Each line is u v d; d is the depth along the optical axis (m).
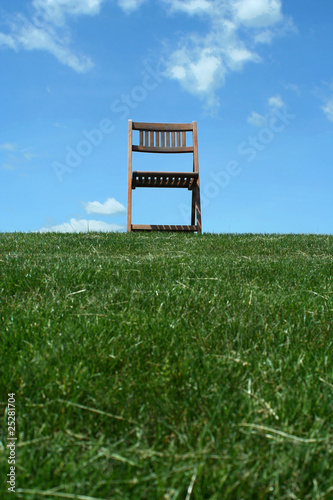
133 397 1.18
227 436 1.00
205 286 2.38
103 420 1.08
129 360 1.41
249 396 1.18
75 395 1.17
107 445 0.98
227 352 1.48
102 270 2.66
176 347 1.51
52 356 1.40
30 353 1.45
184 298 2.10
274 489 0.85
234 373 1.32
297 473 0.88
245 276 2.75
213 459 0.92
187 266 2.81
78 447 0.97
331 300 2.17
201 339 1.58
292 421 1.07
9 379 1.25
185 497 0.83
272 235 5.18
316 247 4.23
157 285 2.32
